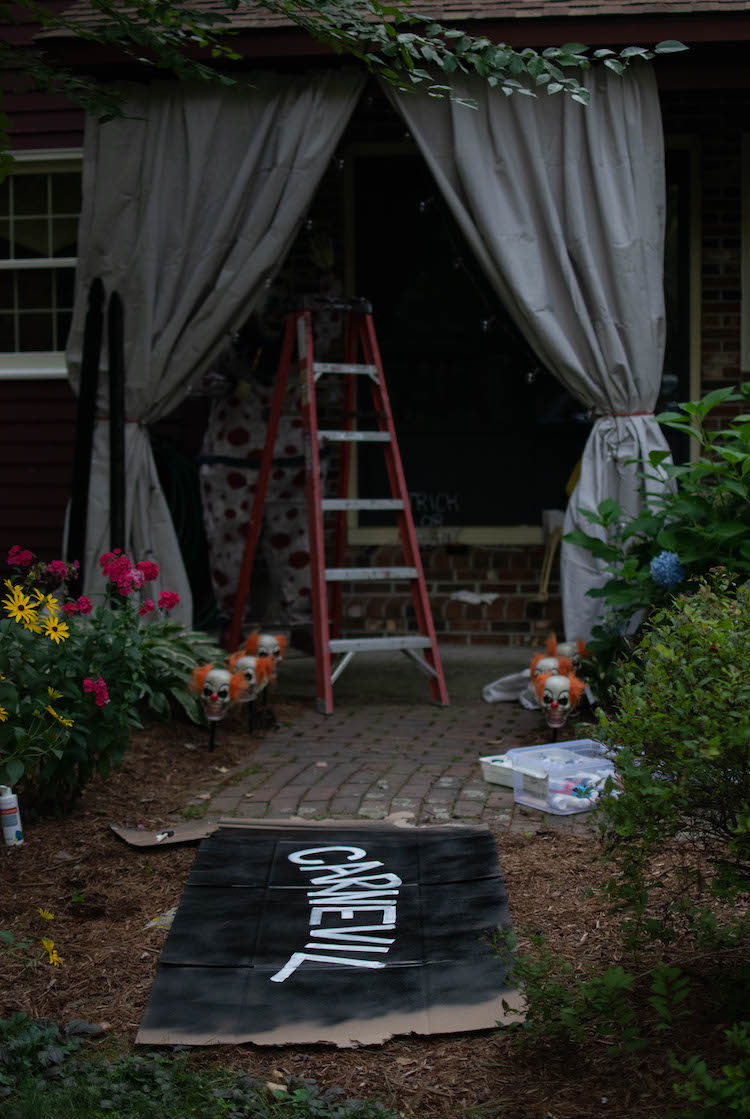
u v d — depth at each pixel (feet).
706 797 8.46
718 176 24.22
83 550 20.25
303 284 25.11
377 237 25.55
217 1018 9.21
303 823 13.58
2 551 26.66
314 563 19.54
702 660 8.32
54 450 26.50
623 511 18.98
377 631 25.20
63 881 12.24
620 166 18.79
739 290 24.30
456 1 19.13
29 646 13.17
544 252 19.13
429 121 19.27
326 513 25.22
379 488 25.81
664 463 18.39
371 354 21.12
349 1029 9.00
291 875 11.95
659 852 9.75
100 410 20.31
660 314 19.02
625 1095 8.02
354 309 20.81
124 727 13.99
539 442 25.40
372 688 21.25
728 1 18.40
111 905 11.57
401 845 12.70
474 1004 9.32
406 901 11.27
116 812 14.25
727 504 16.97
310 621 23.71
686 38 18.42
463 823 13.61
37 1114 7.72
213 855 12.50
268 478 21.47
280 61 19.11
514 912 11.09
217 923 10.87
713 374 24.36
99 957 10.51
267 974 9.86
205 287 19.89
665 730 8.30
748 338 24.20
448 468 25.67
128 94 19.72
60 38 19.13
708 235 24.34
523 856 12.54
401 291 25.61
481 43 15.28
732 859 9.54
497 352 25.40
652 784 8.26
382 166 25.43
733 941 8.98
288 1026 9.07
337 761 16.33
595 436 19.26
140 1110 7.85
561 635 24.62
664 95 20.24
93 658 13.80
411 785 15.10
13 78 25.75
